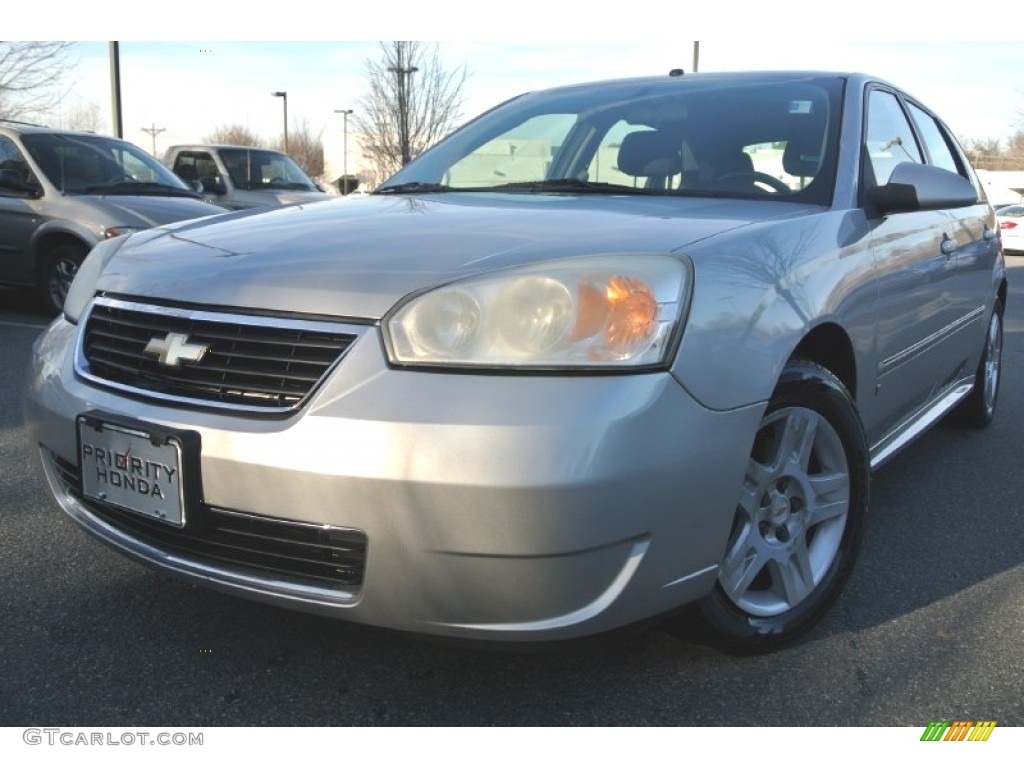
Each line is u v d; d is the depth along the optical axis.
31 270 7.63
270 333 2.01
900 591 2.81
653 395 1.86
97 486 2.21
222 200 11.80
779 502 2.37
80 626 2.49
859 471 2.55
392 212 2.62
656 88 3.54
